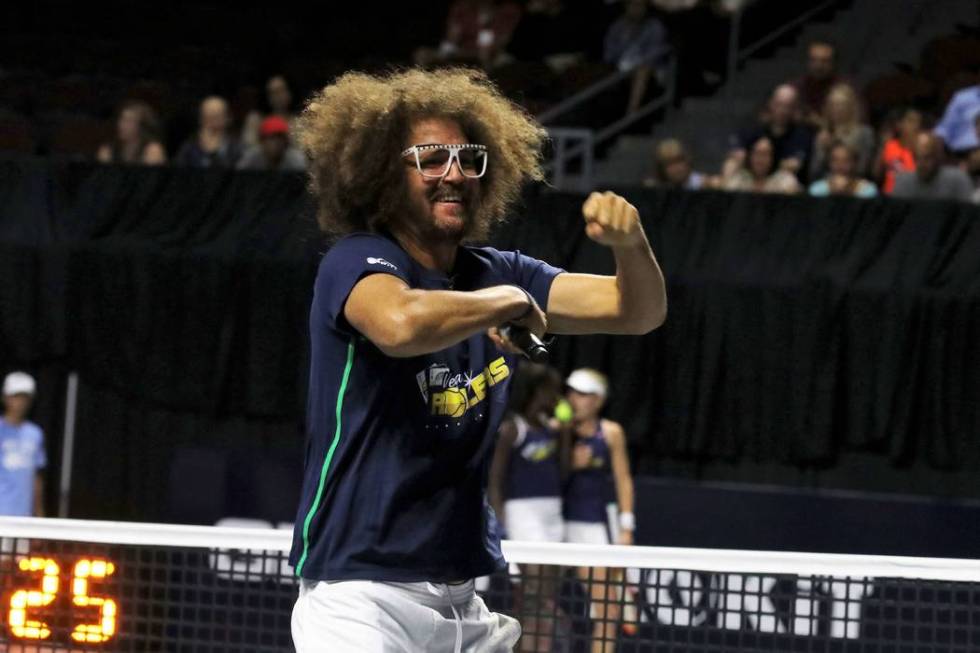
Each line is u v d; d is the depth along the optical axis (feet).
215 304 33.50
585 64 48.42
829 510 29.94
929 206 30.78
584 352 32.14
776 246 31.30
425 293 10.01
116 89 53.06
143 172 34.22
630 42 47.21
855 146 36.73
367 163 11.08
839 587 21.84
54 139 48.62
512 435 29.40
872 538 29.71
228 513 32.30
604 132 44.57
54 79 53.72
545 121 45.24
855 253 30.91
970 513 29.19
